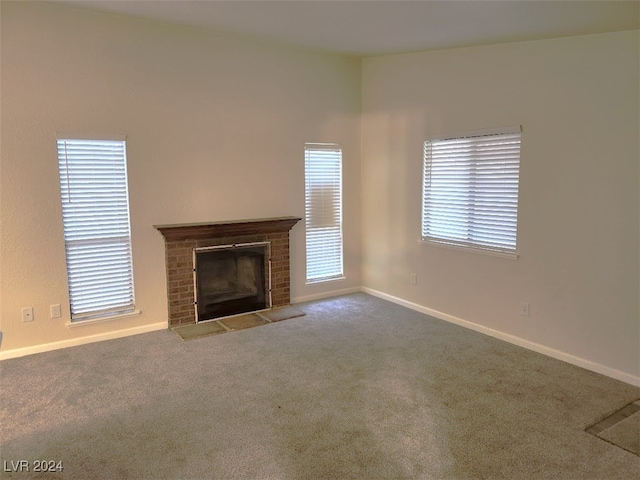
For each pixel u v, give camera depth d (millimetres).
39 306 3723
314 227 5211
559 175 3412
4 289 3578
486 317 4121
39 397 3002
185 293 4344
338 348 3826
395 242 5078
